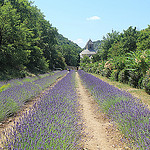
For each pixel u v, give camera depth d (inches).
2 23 577.0
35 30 1018.7
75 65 3403.1
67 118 133.6
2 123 160.4
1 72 518.6
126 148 118.0
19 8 831.7
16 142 89.6
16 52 631.8
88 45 4089.6
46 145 89.0
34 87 313.3
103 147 121.5
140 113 142.3
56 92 244.1
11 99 198.5
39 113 140.9
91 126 162.1
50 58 1545.3
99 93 248.8
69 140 103.5
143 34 979.3
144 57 341.4
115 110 165.9
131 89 352.5
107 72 621.3
